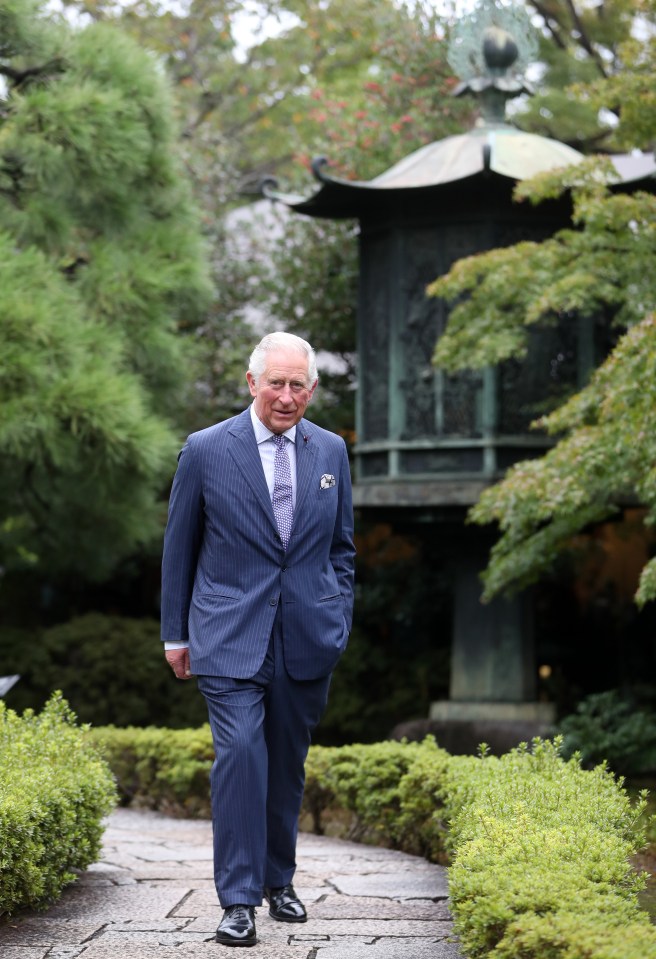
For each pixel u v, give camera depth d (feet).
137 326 29.81
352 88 53.11
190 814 25.48
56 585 48.75
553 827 12.86
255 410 14.19
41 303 25.99
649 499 21.84
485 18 33.76
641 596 20.67
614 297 26.53
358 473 33.78
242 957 12.47
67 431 27.45
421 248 32.40
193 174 44.75
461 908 10.80
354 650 41.01
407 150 42.91
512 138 33.01
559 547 27.12
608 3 49.11
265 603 13.76
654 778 30.17
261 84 56.95
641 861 17.69
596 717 31.40
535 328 31.78
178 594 14.17
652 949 8.68
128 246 30.66
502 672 33.94
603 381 23.35
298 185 45.55
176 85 54.75
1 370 25.17
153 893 16.03
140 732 27.35
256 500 13.83
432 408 32.04
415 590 42.01
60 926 14.02
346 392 44.32
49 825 14.40
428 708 39.88
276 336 13.89
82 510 33.76
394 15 45.42
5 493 32.22
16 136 27.45
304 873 17.69
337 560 14.79
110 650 40.27
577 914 9.78
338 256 43.42
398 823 19.48
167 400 33.27
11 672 40.34
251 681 13.69
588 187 26.17
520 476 24.62
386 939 13.28
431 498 31.53
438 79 44.27
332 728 40.81
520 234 32.07
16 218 28.12
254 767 13.35
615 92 25.34
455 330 28.63
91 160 27.73
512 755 17.37
